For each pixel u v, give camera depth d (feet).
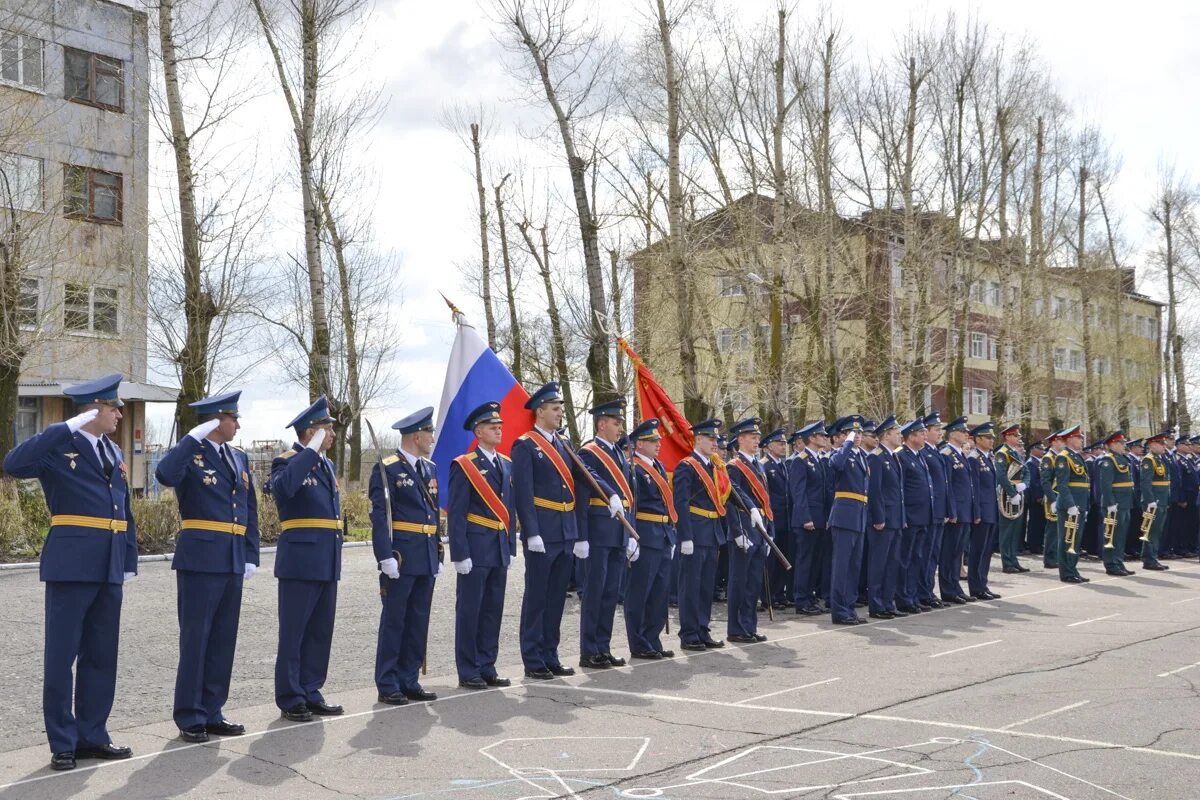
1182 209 155.94
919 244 99.66
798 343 113.29
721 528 37.99
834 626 42.34
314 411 27.68
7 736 25.30
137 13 74.13
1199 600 48.62
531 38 69.56
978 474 49.65
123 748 23.48
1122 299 155.74
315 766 22.48
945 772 21.61
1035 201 118.52
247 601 45.37
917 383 96.63
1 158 67.92
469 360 35.99
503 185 118.32
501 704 28.37
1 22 80.43
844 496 43.14
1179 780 20.99
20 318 67.97
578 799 20.18
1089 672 31.55
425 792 20.66
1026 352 118.11
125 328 91.50
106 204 95.20
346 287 108.58
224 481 25.66
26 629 37.37
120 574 23.67
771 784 20.93
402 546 28.89
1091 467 67.92
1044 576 59.57
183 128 68.69
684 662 34.68
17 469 22.68
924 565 47.21
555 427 33.32
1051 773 21.47
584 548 32.60
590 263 72.74
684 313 76.43
